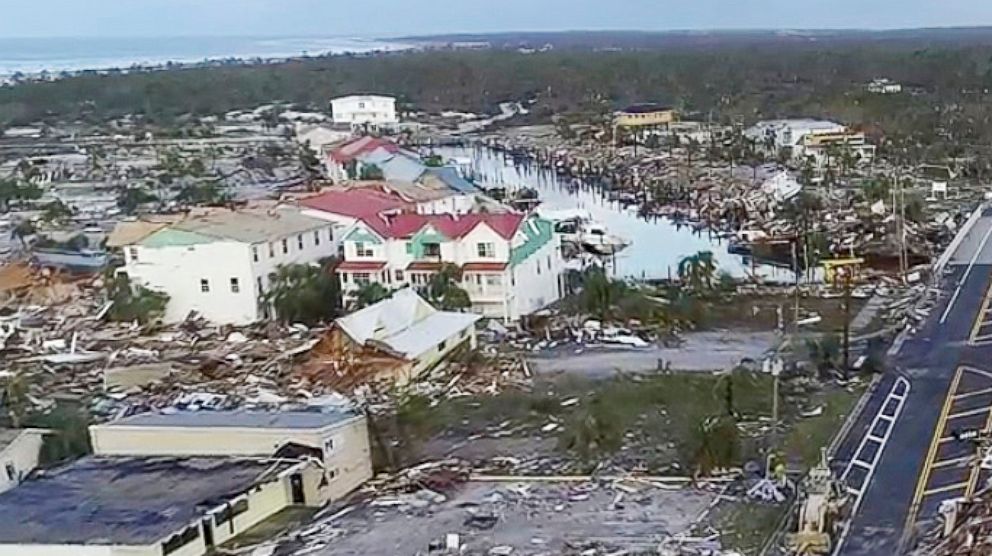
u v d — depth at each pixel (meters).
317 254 69.31
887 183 94.69
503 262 62.28
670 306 61.03
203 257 64.12
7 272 71.44
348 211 72.62
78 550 32.34
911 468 38.47
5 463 39.53
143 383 52.34
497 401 48.28
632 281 68.00
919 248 73.50
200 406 47.41
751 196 93.25
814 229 78.25
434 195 83.94
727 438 40.09
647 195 101.31
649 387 48.59
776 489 37.28
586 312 61.88
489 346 56.94
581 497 38.00
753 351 54.12
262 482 36.94
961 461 38.69
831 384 48.44
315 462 38.47
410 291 58.44
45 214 97.06
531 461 41.59
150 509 34.72
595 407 46.16
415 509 37.62
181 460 39.16
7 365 55.69
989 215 86.06
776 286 67.00
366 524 36.56
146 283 65.06
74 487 36.81
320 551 34.41
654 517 35.97
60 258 78.19
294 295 63.03
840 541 33.34
